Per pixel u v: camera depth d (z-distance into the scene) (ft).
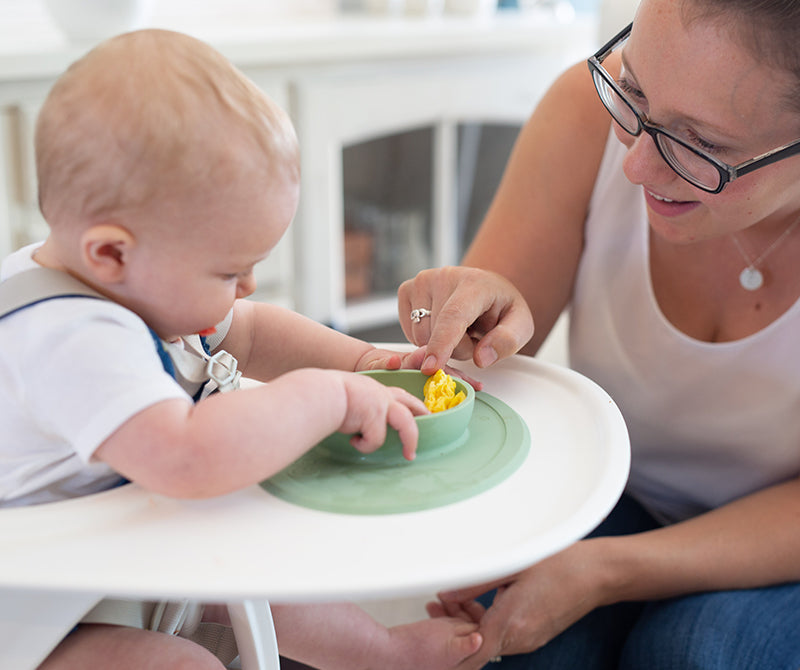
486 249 3.58
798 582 3.02
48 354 2.01
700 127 2.37
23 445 2.15
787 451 3.15
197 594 1.73
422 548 1.90
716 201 2.49
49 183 2.11
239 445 1.97
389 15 8.54
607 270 3.44
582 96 3.47
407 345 3.07
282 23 7.65
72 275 2.20
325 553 1.88
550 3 8.97
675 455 3.44
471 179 8.04
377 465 2.27
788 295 3.05
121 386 1.96
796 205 2.88
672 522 3.64
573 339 3.67
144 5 5.96
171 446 1.93
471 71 7.51
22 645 1.92
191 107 2.07
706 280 3.23
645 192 2.77
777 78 2.20
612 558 2.95
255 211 2.17
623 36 2.73
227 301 2.29
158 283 2.16
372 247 7.67
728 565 2.95
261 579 1.76
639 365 3.36
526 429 2.47
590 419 2.52
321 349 2.96
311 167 6.79
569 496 2.12
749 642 2.79
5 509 1.98
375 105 7.00
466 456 2.32
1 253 5.63
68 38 5.88
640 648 2.96
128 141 2.03
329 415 2.11
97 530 1.95
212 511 2.03
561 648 3.14
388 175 7.47
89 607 1.93
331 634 2.87
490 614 2.99
